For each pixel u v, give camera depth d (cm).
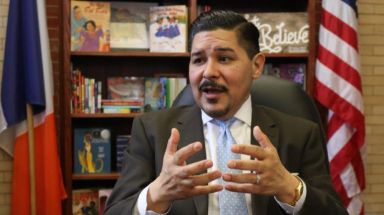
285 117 135
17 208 266
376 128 316
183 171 91
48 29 289
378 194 317
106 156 281
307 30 284
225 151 122
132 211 106
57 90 288
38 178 267
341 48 274
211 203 118
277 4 311
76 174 275
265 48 283
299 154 126
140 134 129
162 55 274
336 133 277
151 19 279
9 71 257
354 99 272
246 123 126
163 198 98
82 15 272
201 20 117
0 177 289
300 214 104
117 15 284
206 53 115
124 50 280
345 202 278
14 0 257
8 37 257
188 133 127
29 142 263
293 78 291
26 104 260
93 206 278
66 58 265
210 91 115
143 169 122
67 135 269
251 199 116
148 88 283
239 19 117
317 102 290
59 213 261
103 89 297
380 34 313
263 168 93
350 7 274
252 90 156
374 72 314
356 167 280
